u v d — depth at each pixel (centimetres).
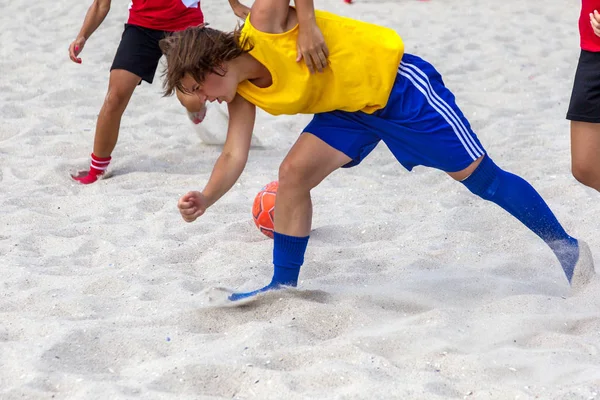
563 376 1048
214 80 1144
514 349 1128
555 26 3725
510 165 2089
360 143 1238
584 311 1277
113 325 1213
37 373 1048
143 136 2397
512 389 998
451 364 1083
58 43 3416
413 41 3494
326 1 4284
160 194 1916
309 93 1178
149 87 2889
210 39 1129
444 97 1240
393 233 1667
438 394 994
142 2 1928
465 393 1004
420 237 1625
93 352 1130
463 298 1334
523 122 2497
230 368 1058
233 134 1220
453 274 1444
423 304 1302
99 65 3145
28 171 2094
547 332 1190
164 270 1460
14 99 2728
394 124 1205
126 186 1994
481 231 1672
